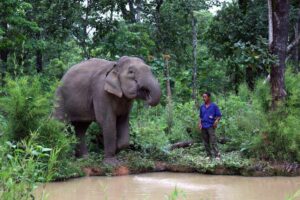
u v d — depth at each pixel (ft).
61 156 30.27
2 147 17.74
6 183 14.17
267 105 36.50
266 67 37.22
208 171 33.22
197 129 40.91
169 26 69.41
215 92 65.36
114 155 34.35
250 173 32.50
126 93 33.47
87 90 35.35
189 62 70.64
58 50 68.08
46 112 31.12
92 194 26.16
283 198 25.23
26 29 54.75
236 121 40.19
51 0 59.88
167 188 27.94
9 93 31.53
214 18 59.72
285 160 33.65
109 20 59.52
